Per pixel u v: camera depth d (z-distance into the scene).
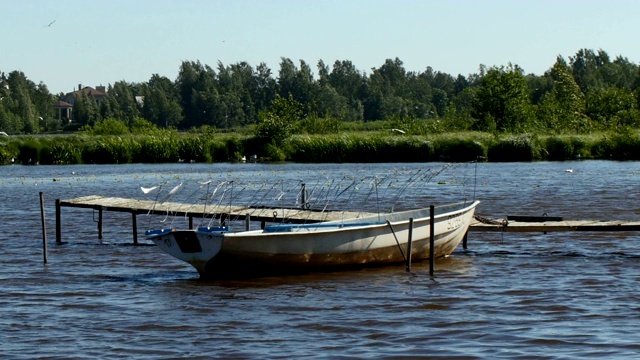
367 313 29.59
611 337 26.11
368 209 61.62
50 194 76.12
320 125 154.25
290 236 35.00
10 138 125.81
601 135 129.00
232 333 27.23
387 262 38.12
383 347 25.42
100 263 40.16
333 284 34.50
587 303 30.59
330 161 123.69
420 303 31.00
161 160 126.00
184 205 48.41
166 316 29.50
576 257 40.53
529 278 35.38
